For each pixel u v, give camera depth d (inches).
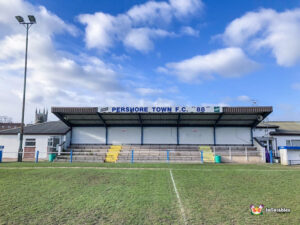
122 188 381.1
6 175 488.4
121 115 930.7
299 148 764.6
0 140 984.3
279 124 1232.2
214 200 318.3
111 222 239.0
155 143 992.2
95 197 327.0
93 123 1012.5
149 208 282.7
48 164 702.5
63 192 351.9
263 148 863.7
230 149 864.9
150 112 869.8
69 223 235.1
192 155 892.6
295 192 365.4
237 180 453.1
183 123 991.0
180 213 267.0
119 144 999.6
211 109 854.5
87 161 827.4
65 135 955.3
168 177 479.5
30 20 871.7
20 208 277.4
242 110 849.5
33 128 1053.2
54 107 883.4
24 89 861.2
